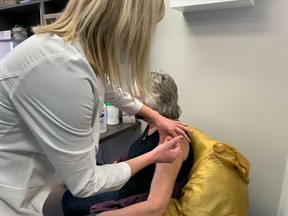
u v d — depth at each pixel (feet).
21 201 2.38
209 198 3.09
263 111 4.33
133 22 1.99
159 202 2.96
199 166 3.51
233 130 4.70
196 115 5.06
